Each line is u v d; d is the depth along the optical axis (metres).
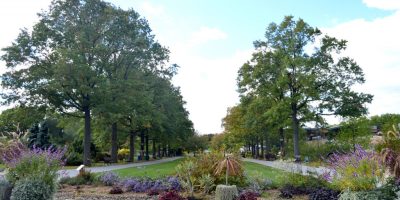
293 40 37.34
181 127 58.34
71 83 32.91
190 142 74.06
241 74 43.16
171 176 15.24
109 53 37.12
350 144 33.06
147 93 40.09
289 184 13.60
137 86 37.09
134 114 39.09
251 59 41.19
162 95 46.00
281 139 45.22
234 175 13.76
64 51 32.12
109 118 36.09
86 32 35.50
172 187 14.02
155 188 14.09
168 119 51.00
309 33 37.94
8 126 42.59
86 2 36.06
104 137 48.00
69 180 16.53
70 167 30.80
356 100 36.47
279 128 43.34
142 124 43.16
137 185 14.49
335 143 35.38
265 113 37.75
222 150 14.74
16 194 9.95
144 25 41.16
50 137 40.12
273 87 38.53
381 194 7.86
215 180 13.64
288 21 39.00
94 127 45.28
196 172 13.64
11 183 10.74
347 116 36.00
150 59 41.31
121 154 57.59
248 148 75.50
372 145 10.15
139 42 38.12
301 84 36.91
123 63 39.62
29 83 33.38
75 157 36.19
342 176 8.80
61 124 42.75
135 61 40.25
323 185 13.16
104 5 37.09
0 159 14.27
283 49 38.91
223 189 10.73
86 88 32.94
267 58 40.06
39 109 34.38
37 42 34.00
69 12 35.62
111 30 37.00
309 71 37.38
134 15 39.81
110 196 13.20
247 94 43.31
